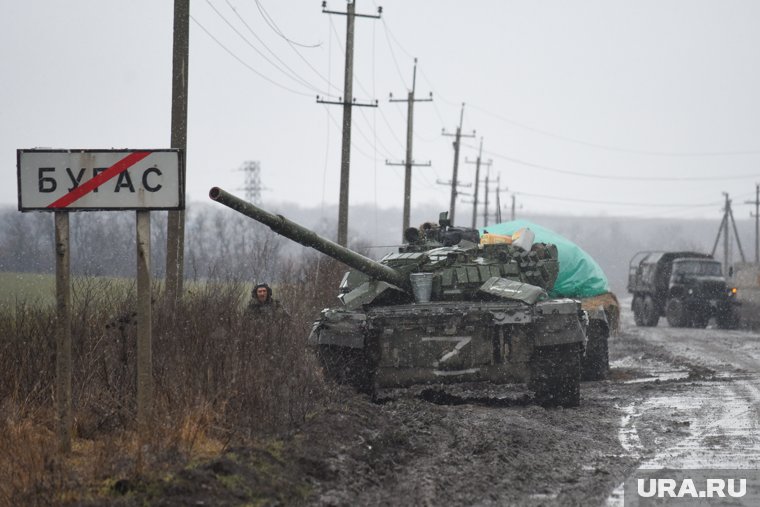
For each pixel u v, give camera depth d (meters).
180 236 62.00
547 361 50.28
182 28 62.94
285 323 51.56
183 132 63.06
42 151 32.91
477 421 43.34
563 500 29.69
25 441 33.19
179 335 43.25
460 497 29.72
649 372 74.62
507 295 52.50
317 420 37.25
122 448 32.53
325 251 51.69
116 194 33.16
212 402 36.28
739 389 60.44
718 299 140.12
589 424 44.94
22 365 39.91
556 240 83.38
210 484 27.95
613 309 85.94
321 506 27.94
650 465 35.38
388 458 34.56
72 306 46.25
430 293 55.22
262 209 47.38
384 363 50.16
